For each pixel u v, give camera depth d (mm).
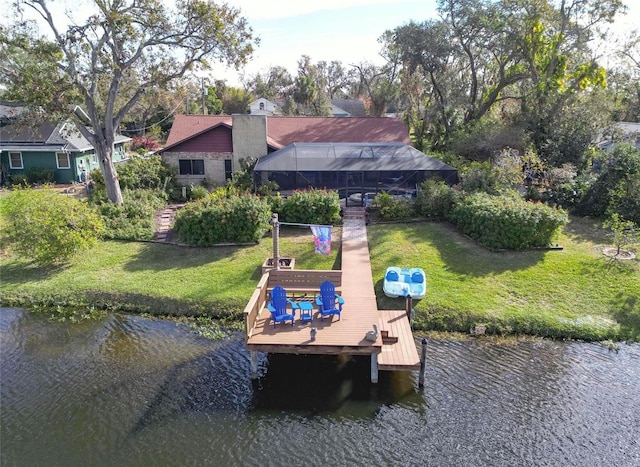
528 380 12945
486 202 21250
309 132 34219
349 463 10148
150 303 17016
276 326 13734
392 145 28422
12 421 11297
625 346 14586
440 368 13547
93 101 24922
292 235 22766
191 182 31703
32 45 21594
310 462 10180
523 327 15367
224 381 13016
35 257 19844
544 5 35531
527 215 19672
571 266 18656
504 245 20109
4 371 13359
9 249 21641
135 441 10711
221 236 21453
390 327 14641
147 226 23562
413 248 20656
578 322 15500
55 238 19266
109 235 22547
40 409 11742
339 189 27109
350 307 15055
